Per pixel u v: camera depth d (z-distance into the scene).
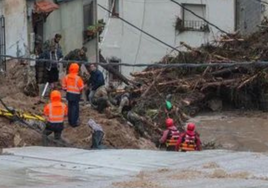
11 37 65.25
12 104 54.72
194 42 102.62
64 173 33.88
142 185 29.12
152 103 72.75
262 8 104.31
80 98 56.50
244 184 28.66
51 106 47.81
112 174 33.50
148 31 102.75
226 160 36.12
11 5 65.25
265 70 78.00
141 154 39.62
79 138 50.28
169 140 46.69
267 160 35.66
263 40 80.81
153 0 102.25
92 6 81.12
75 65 52.31
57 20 73.62
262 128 72.19
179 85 78.12
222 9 102.69
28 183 31.22
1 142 46.41
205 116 77.81
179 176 31.25
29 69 63.16
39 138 47.94
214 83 78.44
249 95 80.19
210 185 28.58
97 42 82.06
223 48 81.44
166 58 82.19
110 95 69.88
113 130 53.72
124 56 102.81
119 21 102.38
